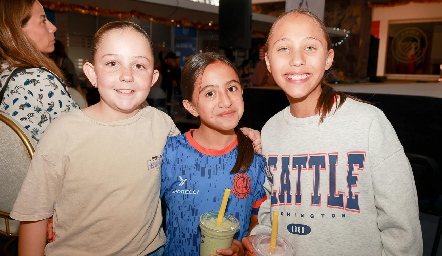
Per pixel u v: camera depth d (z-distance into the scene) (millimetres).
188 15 5773
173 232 1265
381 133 1064
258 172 1286
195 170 1240
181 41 9992
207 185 1237
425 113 2672
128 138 1162
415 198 1077
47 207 1108
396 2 10359
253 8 12320
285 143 1199
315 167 1129
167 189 1277
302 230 1134
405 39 11367
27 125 1351
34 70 1403
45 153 1067
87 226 1125
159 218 1274
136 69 1116
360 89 3344
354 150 1080
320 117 1143
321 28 1117
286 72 1104
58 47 4516
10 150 1288
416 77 11312
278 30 1122
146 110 1276
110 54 1083
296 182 1156
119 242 1149
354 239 1092
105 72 1096
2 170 1307
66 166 1098
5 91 1364
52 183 1098
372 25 11617
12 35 1414
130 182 1141
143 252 1199
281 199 1184
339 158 1099
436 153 2643
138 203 1149
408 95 2773
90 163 1104
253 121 3771
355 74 10906
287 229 1163
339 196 1099
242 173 1250
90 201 1118
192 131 1348
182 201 1244
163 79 7527
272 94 3555
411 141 2766
